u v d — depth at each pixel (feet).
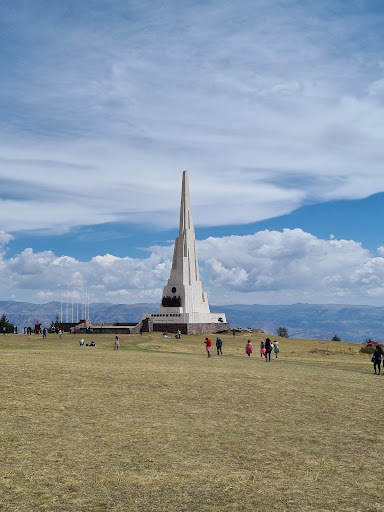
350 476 46.03
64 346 216.74
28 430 56.70
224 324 398.62
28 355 136.46
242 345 284.20
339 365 168.45
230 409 72.90
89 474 44.04
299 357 212.43
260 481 43.80
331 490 42.24
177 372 109.19
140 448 52.08
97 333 335.67
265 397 83.71
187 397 80.12
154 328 365.81
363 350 249.96
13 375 90.94
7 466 45.32
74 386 83.87
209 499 39.37
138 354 170.71
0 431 55.72
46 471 44.42
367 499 40.32
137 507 37.47
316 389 96.12
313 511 37.63
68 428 58.39
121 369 109.09
